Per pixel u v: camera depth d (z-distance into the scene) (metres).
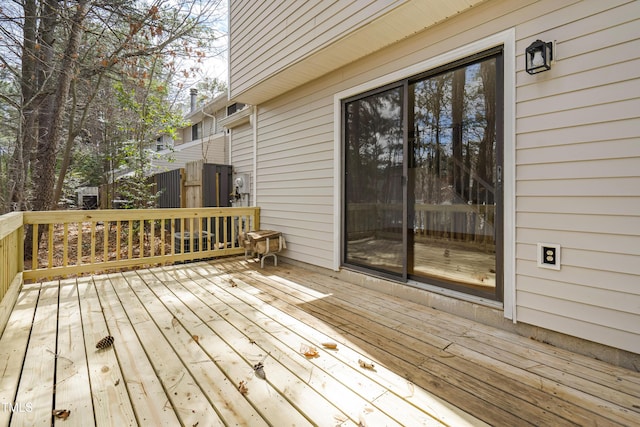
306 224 4.43
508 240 2.40
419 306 2.96
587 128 2.04
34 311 2.78
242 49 4.72
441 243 2.93
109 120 9.51
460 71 2.78
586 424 1.42
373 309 2.88
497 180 2.53
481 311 2.57
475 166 2.70
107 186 9.27
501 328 2.46
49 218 3.68
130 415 1.45
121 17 6.15
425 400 1.58
